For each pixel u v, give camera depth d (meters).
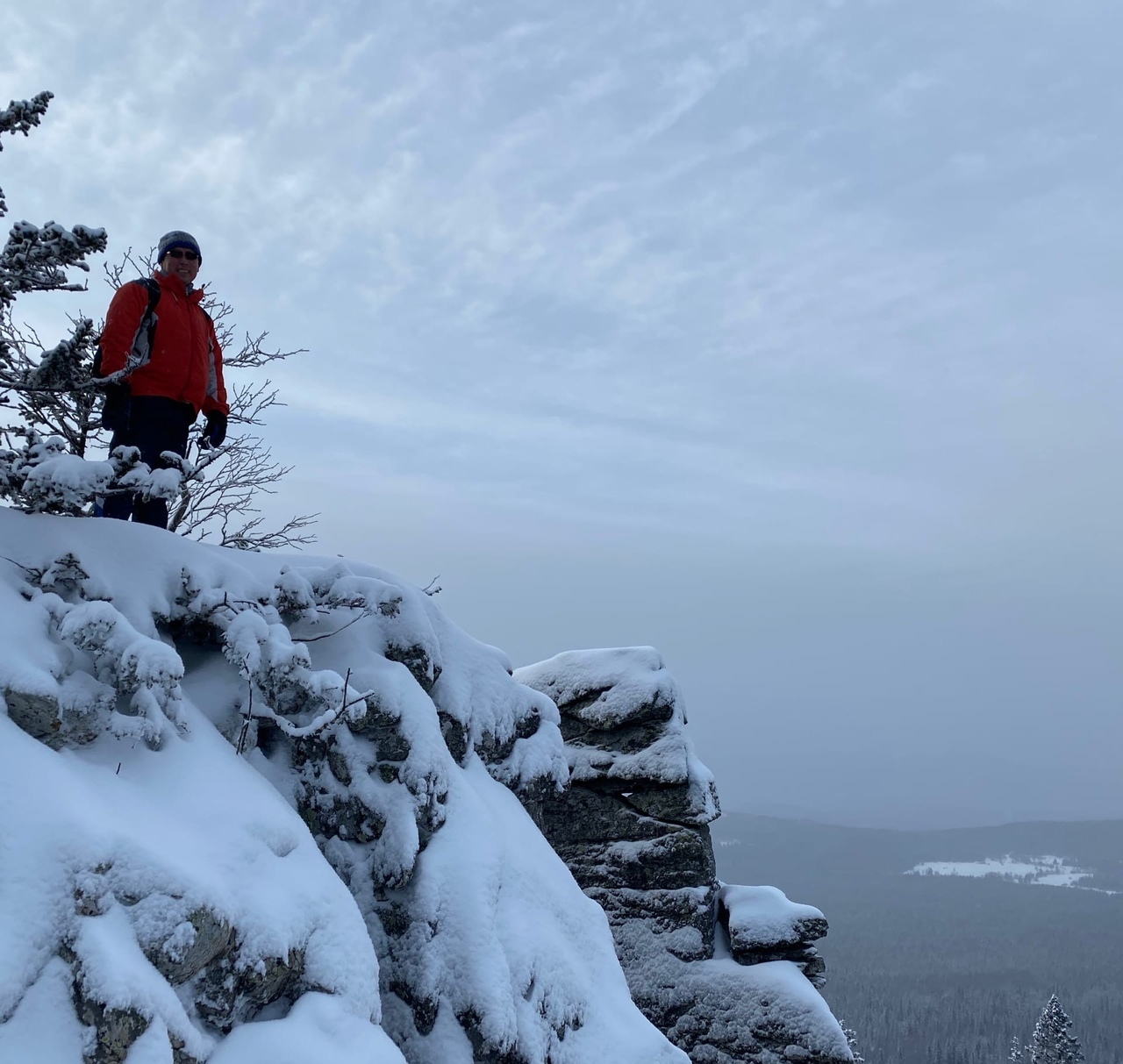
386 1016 4.82
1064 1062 64.69
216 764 4.40
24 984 3.00
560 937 5.62
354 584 5.96
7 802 3.32
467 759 6.44
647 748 11.48
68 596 4.59
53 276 4.35
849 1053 9.70
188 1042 3.27
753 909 10.88
